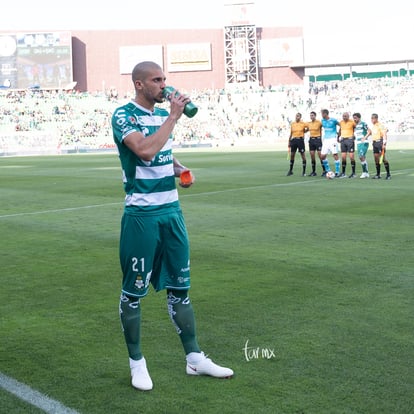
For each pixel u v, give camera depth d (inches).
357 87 2615.7
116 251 335.6
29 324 210.8
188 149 1943.9
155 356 178.1
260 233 378.3
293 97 2598.4
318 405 141.8
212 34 2866.6
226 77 2851.9
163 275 166.1
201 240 358.6
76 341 192.5
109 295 246.5
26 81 2706.7
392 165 932.6
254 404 143.6
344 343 182.4
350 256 305.9
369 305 221.3
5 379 162.7
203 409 142.0
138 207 160.1
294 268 283.0
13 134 2166.6
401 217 427.8
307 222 416.5
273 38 2854.3
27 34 2694.4
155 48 2847.0
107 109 2554.1
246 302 229.1
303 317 208.8
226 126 2456.9
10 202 584.4
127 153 158.6
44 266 302.4
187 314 164.9
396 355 171.9
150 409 143.0
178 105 152.0
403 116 2347.4
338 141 753.6
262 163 1068.5
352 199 534.0
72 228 418.6
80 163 1270.9
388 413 137.0
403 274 266.5
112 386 157.3
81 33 2822.3
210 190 634.2
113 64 2854.3
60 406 145.5
